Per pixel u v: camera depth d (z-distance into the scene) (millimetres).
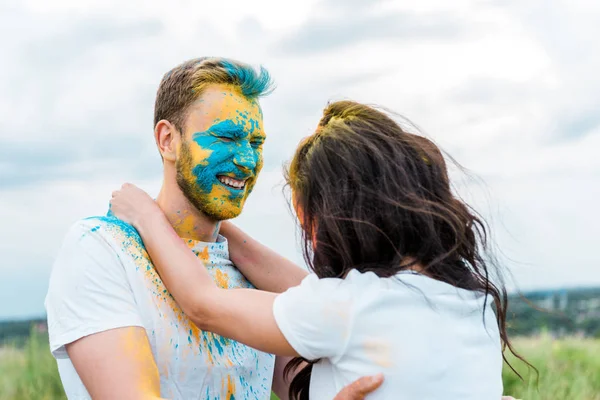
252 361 2295
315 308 1668
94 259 2027
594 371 4637
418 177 1774
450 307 1682
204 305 1853
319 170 1801
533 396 4402
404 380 1607
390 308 1643
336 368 1688
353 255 1767
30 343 5211
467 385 1641
